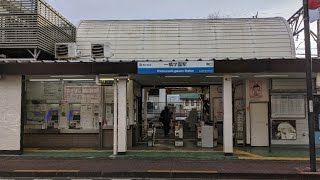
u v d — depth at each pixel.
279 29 21.64
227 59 15.02
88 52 21.09
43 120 18.72
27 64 15.71
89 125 18.56
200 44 21.17
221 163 13.97
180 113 30.81
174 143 19.69
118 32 21.72
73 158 15.24
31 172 12.45
